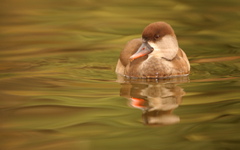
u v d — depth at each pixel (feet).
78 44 51.65
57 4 71.77
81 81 38.86
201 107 31.35
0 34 56.03
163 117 29.73
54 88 36.60
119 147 25.45
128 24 59.82
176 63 40.81
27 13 66.33
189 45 50.60
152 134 27.20
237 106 31.40
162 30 40.37
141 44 42.19
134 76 40.50
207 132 27.27
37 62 45.01
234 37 53.16
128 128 28.19
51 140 26.55
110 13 65.72
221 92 34.60
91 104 32.65
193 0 72.43
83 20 62.18
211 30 56.24
